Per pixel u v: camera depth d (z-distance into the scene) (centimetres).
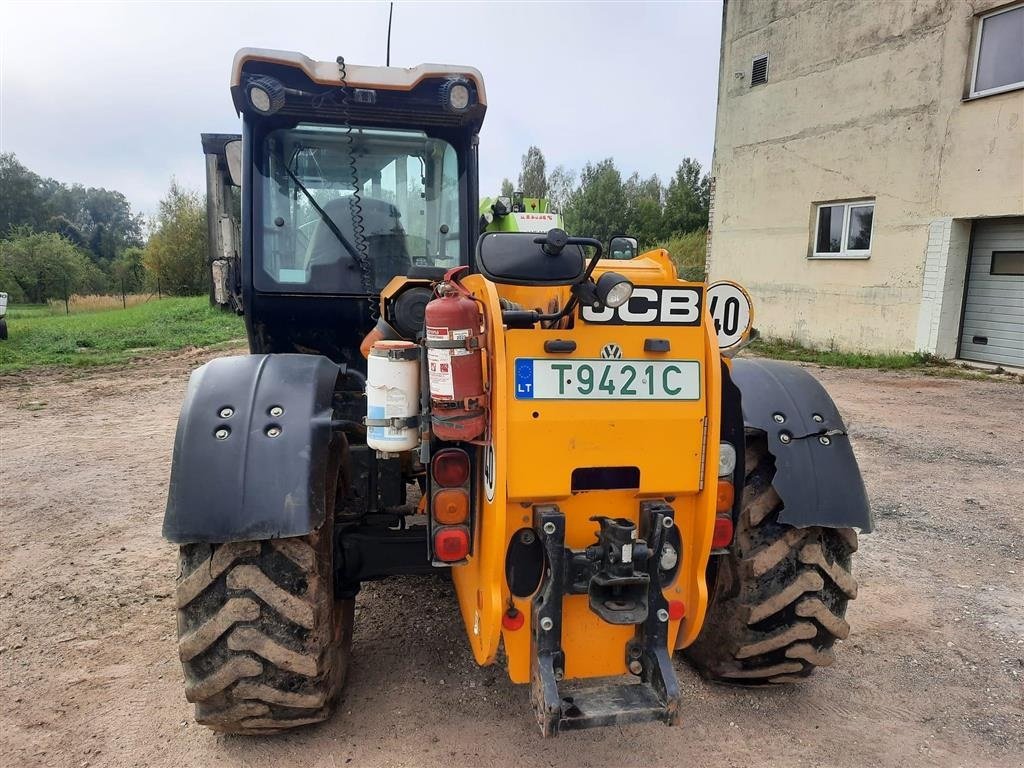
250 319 354
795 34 1382
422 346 233
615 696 223
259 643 233
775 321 1491
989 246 1134
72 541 460
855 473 265
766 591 265
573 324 217
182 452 233
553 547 217
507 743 263
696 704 288
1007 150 1055
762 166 1492
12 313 3612
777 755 260
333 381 265
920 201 1183
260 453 232
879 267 1260
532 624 224
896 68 1199
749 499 270
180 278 4900
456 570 276
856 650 331
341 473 278
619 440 221
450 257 365
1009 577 407
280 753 257
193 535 223
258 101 315
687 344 224
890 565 423
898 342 1241
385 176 354
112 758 255
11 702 288
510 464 214
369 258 355
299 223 348
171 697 292
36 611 364
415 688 297
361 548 270
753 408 272
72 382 1152
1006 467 609
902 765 255
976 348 1170
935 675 312
